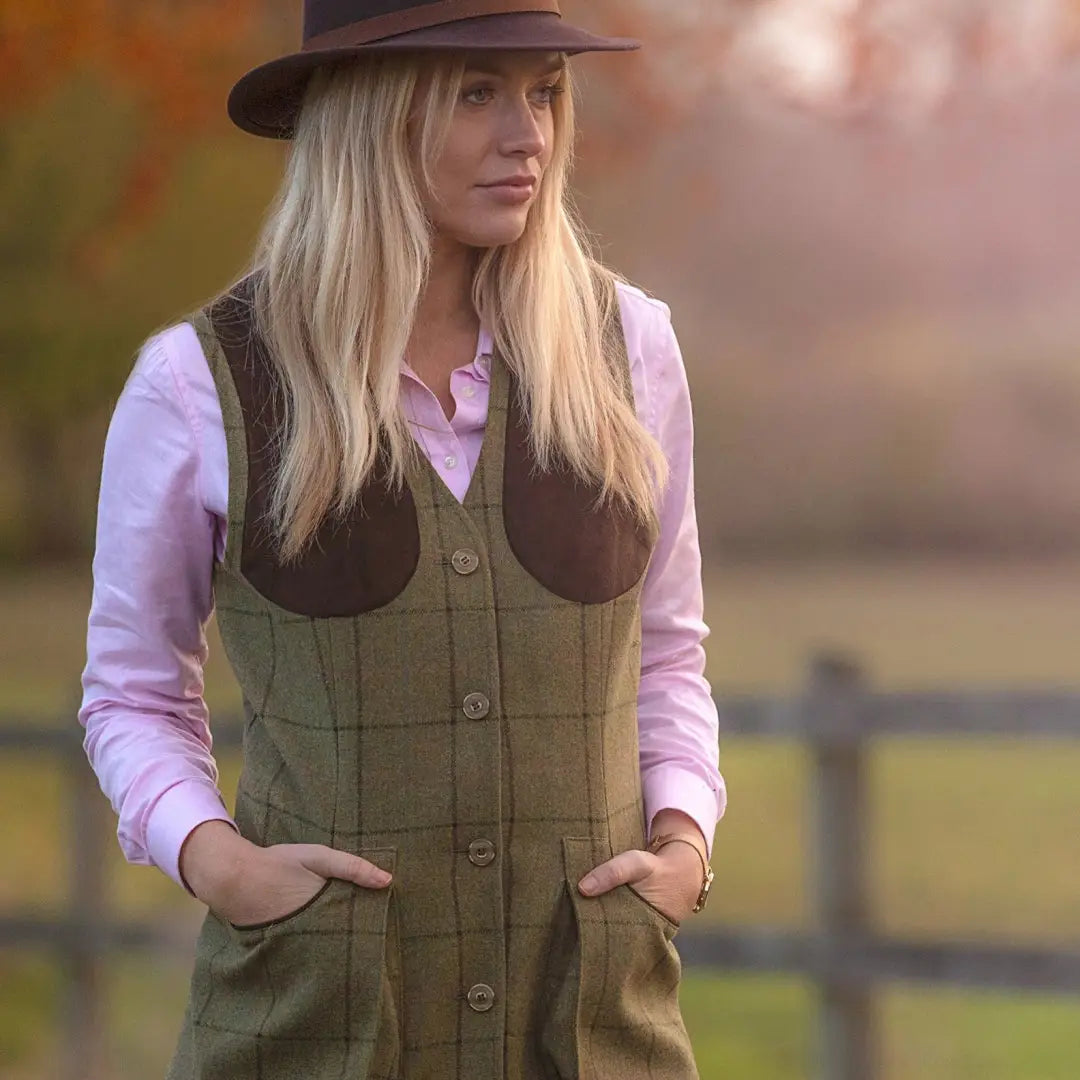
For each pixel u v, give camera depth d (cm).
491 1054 643
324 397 648
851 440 8650
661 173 4538
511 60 647
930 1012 2005
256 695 670
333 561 642
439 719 639
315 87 671
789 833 2902
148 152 3164
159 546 678
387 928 636
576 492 665
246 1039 650
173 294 3597
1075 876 2531
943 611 5672
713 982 2144
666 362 717
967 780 3241
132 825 684
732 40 3416
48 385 3794
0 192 3325
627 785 681
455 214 655
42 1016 1969
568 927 651
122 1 2773
